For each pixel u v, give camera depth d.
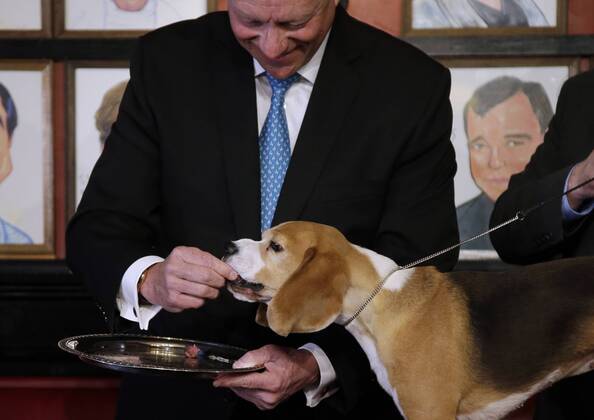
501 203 2.72
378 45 2.59
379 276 2.26
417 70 2.56
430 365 2.20
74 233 2.52
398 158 2.50
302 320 2.14
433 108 2.53
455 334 2.22
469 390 2.21
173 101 2.53
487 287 2.29
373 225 2.50
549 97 3.56
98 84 3.60
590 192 2.38
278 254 2.26
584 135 2.61
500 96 3.57
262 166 2.49
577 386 2.51
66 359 3.65
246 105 2.49
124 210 2.50
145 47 2.63
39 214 3.64
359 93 2.51
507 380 2.20
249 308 2.48
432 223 2.49
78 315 3.64
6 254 3.65
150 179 2.54
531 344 2.21
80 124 3.61
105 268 2.40
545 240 2.52
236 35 2.35
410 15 3.56
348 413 2.50
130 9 3.58
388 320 2.24
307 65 2.51
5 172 3.63
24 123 3.61
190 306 2.23
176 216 2.51
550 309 2.22
